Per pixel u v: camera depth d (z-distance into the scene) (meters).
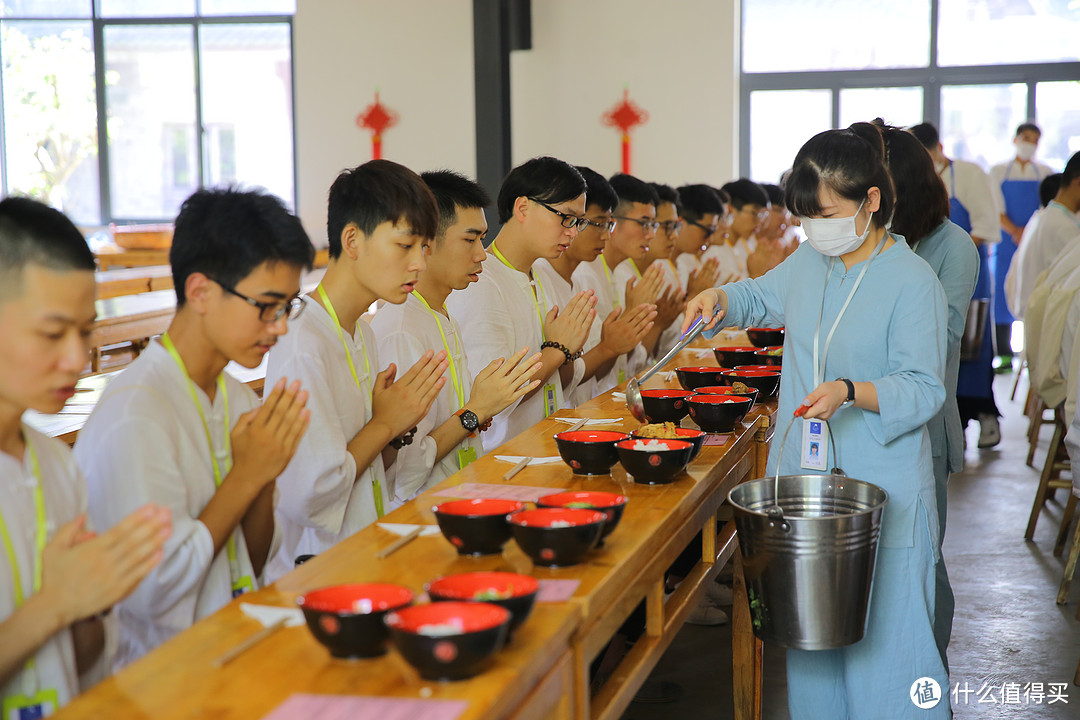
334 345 2.10
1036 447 5.79
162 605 1.59
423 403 2.17
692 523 2.04
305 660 1.26
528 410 3.04
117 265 8.24
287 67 9.95
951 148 9.31
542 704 1.31
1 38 10.07
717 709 2.96
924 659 2.17
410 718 1.10
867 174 2.05
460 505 1.70
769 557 1.88
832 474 2.16
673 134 9.48
